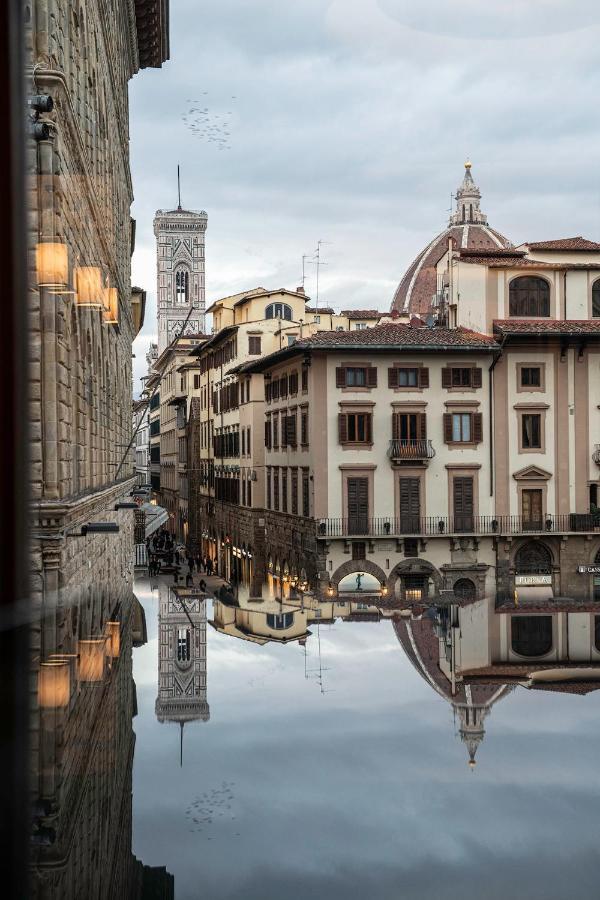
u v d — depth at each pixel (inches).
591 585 1758.1
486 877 87.7
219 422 2810.0
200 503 3257.9
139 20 1720.0
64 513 434.6
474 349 1711.4
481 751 135.9
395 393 1720.0
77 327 613.3
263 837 99.4
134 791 115.0
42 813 104.0
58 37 516.4
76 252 613.3
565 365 1770.4
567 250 1905.8
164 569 2082.9
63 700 160.6
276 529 2037.4
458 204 5452.8
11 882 66.1
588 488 1775.3
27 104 71.8
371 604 328.2
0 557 65.9
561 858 93.0
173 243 7568.9
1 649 65.9
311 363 1706.4
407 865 91.5
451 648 239.9
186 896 84.5
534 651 229.8
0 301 66.6
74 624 270.5
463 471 1733.5
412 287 5093.5
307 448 1754.4
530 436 1761.8
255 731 148.0
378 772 125.0
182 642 244.5
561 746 138.2
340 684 188.5
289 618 292.5
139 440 5590.6
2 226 66.5
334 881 87.7
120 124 1408.7
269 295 2541.8
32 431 70.0
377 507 1706.4
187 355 4005.9
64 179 509.0
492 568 1734.7
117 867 90.7
